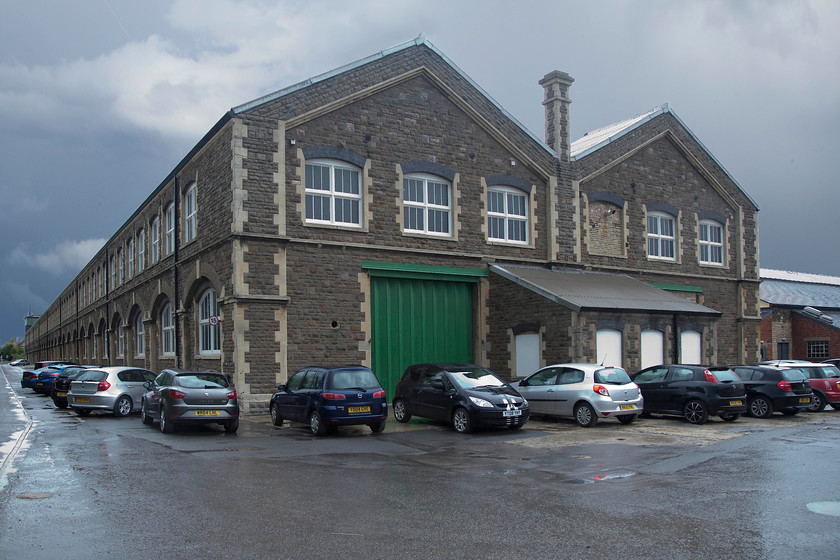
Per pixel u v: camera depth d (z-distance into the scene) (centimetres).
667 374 1756
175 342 2502
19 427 1678
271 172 1956
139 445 1342
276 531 704
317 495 876
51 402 2636
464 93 2348
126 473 1030
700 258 3000
